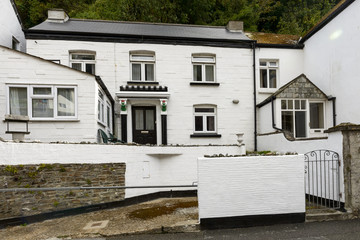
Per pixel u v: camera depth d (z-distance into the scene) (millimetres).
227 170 4402
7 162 4699
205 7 15617
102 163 5941
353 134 4914
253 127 10977
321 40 10781
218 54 11016
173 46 10695
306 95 10117
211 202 4352
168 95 10039
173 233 4246
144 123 10547
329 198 5109
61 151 5422
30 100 7098
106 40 10172
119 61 10258
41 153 5152
